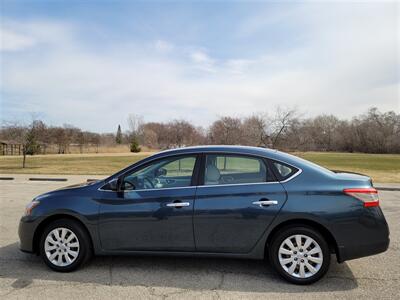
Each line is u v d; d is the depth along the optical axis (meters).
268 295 3.36
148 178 4.05
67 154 38.81
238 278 3.78
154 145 54.94
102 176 15.59
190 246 3.82
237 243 3.73
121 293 3.40
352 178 3.82
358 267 4.14
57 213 4.00
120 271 3.98
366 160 31.78
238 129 28.16
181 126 53.41
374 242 3.57
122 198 3.93
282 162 3.86
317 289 3.50
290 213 3.61
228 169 3.92
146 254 3.92
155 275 3.86
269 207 3.65
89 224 3.94
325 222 3.55
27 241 4.09
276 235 3.69
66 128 44.25
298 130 27.69
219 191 3.79
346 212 3.56
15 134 25.91
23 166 20.19
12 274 3.90
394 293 3.41
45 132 37.16
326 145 62.12
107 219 3.92
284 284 3.62
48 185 12.85
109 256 4.48
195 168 3.97
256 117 31.02
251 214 3.68
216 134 29.78
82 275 3.86
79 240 3.97
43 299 3.25
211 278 3.78
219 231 3.75
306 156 36.59
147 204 3.87
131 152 47.25
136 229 3.88
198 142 44.16
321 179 3.72
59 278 3.78
